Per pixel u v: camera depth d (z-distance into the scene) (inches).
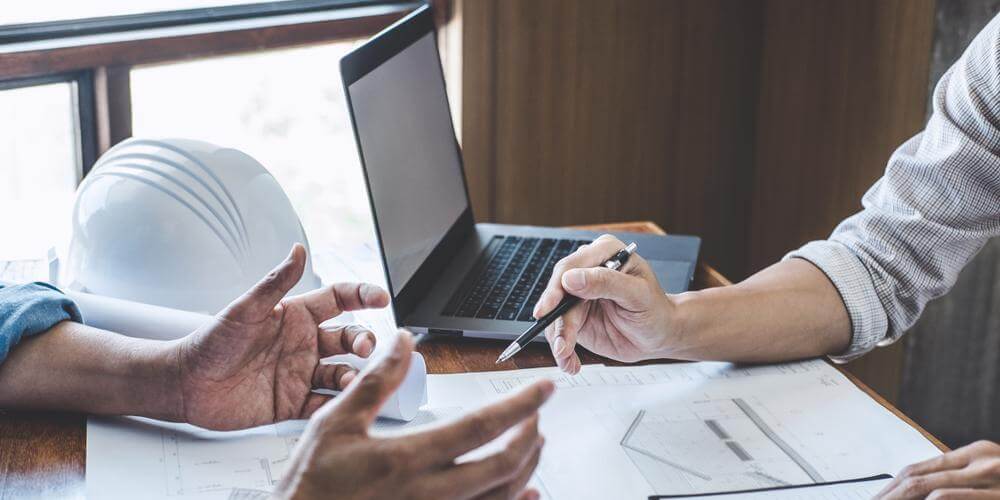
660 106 77.0
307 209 69.0
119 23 56.2
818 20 73.8
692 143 79.6
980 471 27.4
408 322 39.0
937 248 38.9
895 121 69.4
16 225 55.8
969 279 66.9
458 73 67.2
